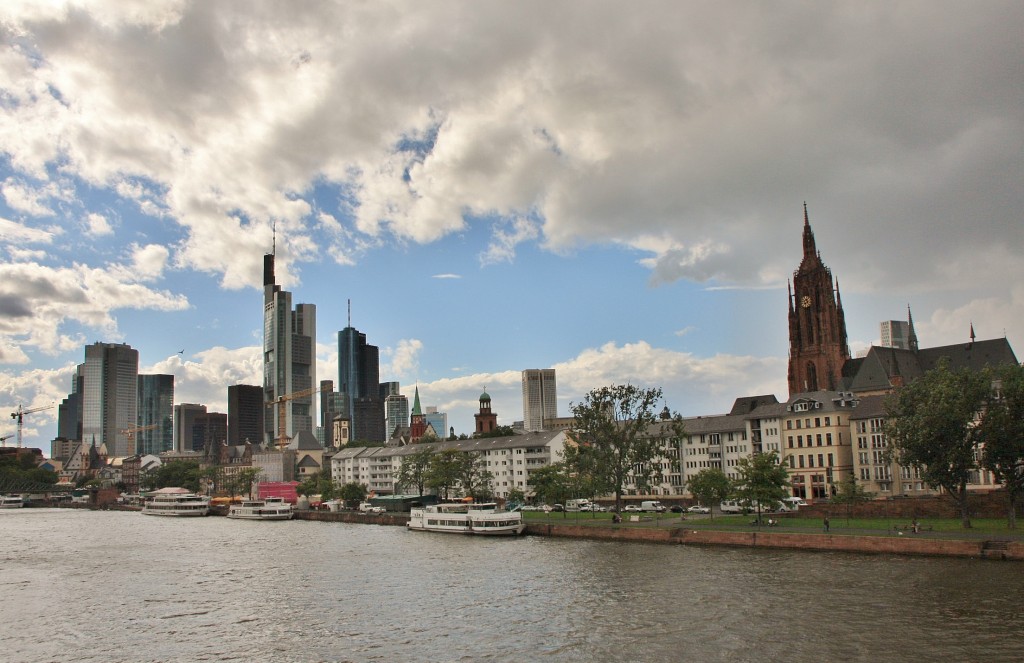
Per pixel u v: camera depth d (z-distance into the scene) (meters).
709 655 65.31
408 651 70.38
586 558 119.81
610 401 172.62
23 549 164.00
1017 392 114.38
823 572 95.56
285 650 72.38
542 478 186.00
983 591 81.12
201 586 108.50
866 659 62.41
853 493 142.50
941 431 115.19
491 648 70.25
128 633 81.06
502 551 135.62
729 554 114.94
